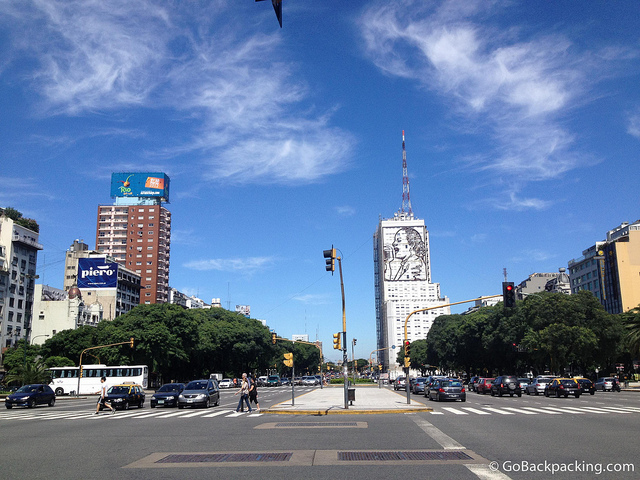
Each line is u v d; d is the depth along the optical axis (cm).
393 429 1880
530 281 15275
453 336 10156
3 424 2370
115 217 14938
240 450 1397
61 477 1055
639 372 9169
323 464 1168
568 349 6581
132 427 2109
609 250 10762
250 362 11144
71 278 12144
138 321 7688
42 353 7862
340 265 3109
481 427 1939
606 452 1309
